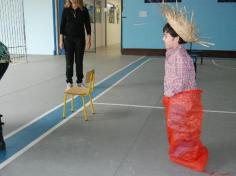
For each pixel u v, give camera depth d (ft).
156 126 12.25
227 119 13.14
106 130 11.80
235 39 33.24
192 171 8.69
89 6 41.16
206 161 8.92
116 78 21.81
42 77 22.12
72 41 17.87
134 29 35.37
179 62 8.16
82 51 18.25
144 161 9.27
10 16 36.09
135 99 16.28
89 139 10.93
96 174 8.53
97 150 10.03
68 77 18.28
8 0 35.73
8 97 16.57
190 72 8.26
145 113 13.92
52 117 13.30
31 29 36.22
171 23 8.21
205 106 15.10
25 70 25.09
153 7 34.35
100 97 16.63
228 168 8.91
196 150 8.71
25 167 8.92
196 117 8.45
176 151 8.88
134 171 8.68
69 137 11.11
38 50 36.63
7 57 9.36
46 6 35.42
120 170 8.74
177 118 8.46
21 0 35.35
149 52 35.47
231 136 11.25
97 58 32.71
